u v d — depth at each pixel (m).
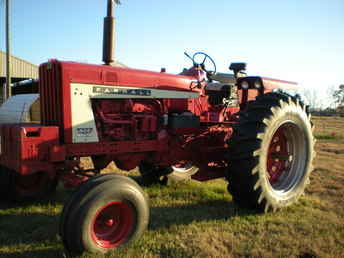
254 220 3.64
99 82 3.47
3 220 3.54
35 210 3.88
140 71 3.89
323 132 17.81
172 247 2.88
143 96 3.84
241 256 2.79
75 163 3.33
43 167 3.07
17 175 4.04
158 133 3.93
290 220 3.66
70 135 3.28
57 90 3.28
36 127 3.02
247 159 3.65
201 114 4.45
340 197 4.67
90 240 2.66
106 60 3.98
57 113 3.32
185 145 4.20
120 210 2.89
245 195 3.77
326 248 2.97
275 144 4.42
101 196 2.68
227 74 4.84
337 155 9.05
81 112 3.35
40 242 2.97
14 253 2.76
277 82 4.87
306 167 4.37
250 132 3.70
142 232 2.98
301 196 4.68
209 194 4.62
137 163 3.95
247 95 4.92
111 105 3.66
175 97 4.13
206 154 4.35
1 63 17.03
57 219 3.56
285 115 3.97
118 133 3.64
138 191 2.93
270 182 4.22
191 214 3.79
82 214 2.60
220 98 4.59
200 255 2.75
